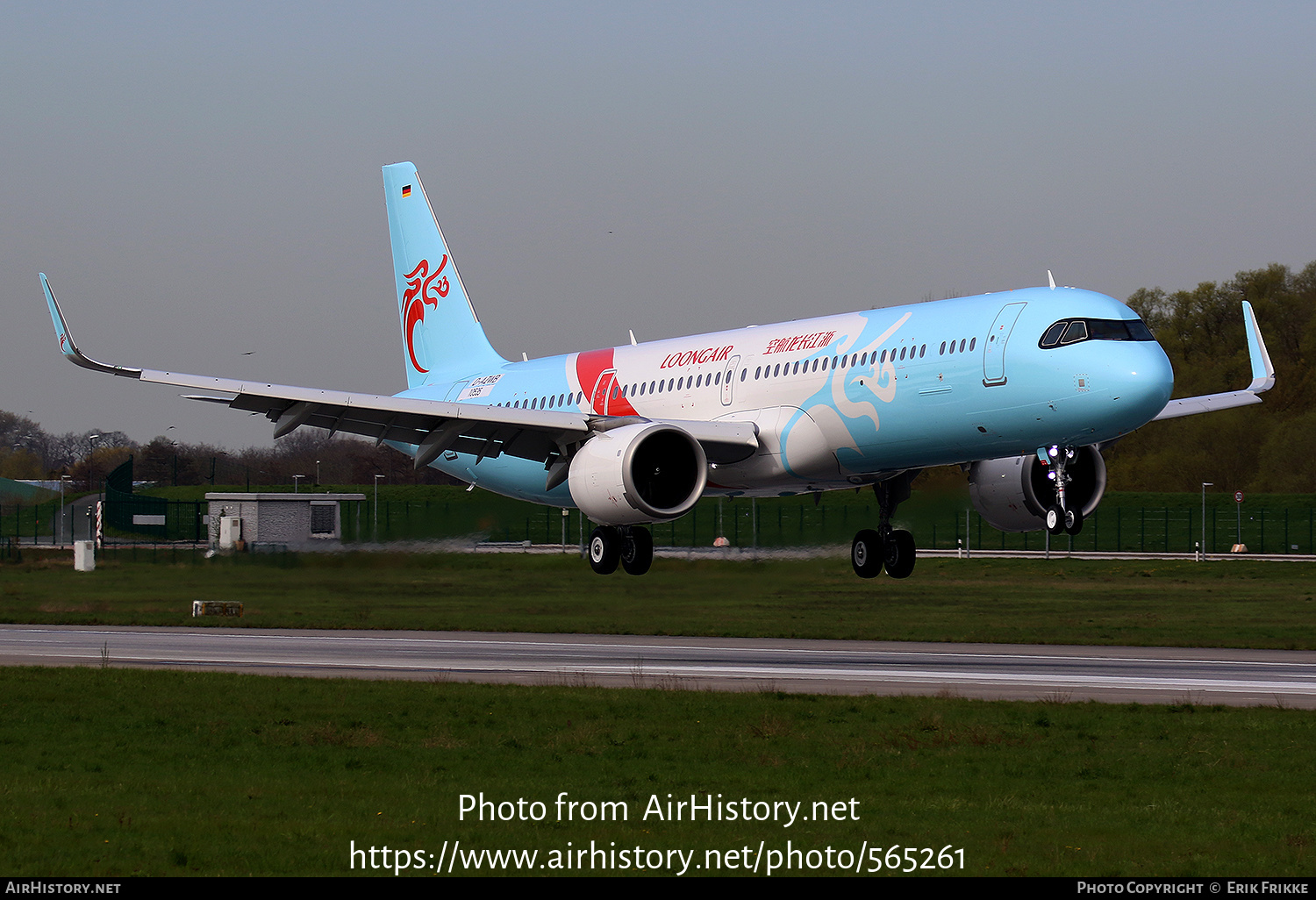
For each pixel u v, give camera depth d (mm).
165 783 13977
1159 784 14195
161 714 18547
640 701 19344
